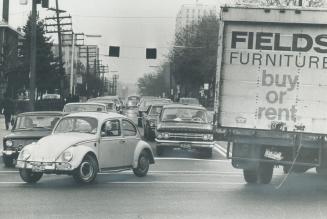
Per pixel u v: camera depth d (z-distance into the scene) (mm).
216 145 31500
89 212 11438
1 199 13016
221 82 15023
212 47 89875
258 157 14930
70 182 16234
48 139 15852
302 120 14586
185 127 24484
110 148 16500
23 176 15773
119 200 13023
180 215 11250
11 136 19688
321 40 14445
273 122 14758
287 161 14758
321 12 14367
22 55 63531
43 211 11508
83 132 16359
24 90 67438
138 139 17797
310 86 14539
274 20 14656
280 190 15211
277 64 14727
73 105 27781
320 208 12359
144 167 17922
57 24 65438
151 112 33406
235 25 14930
